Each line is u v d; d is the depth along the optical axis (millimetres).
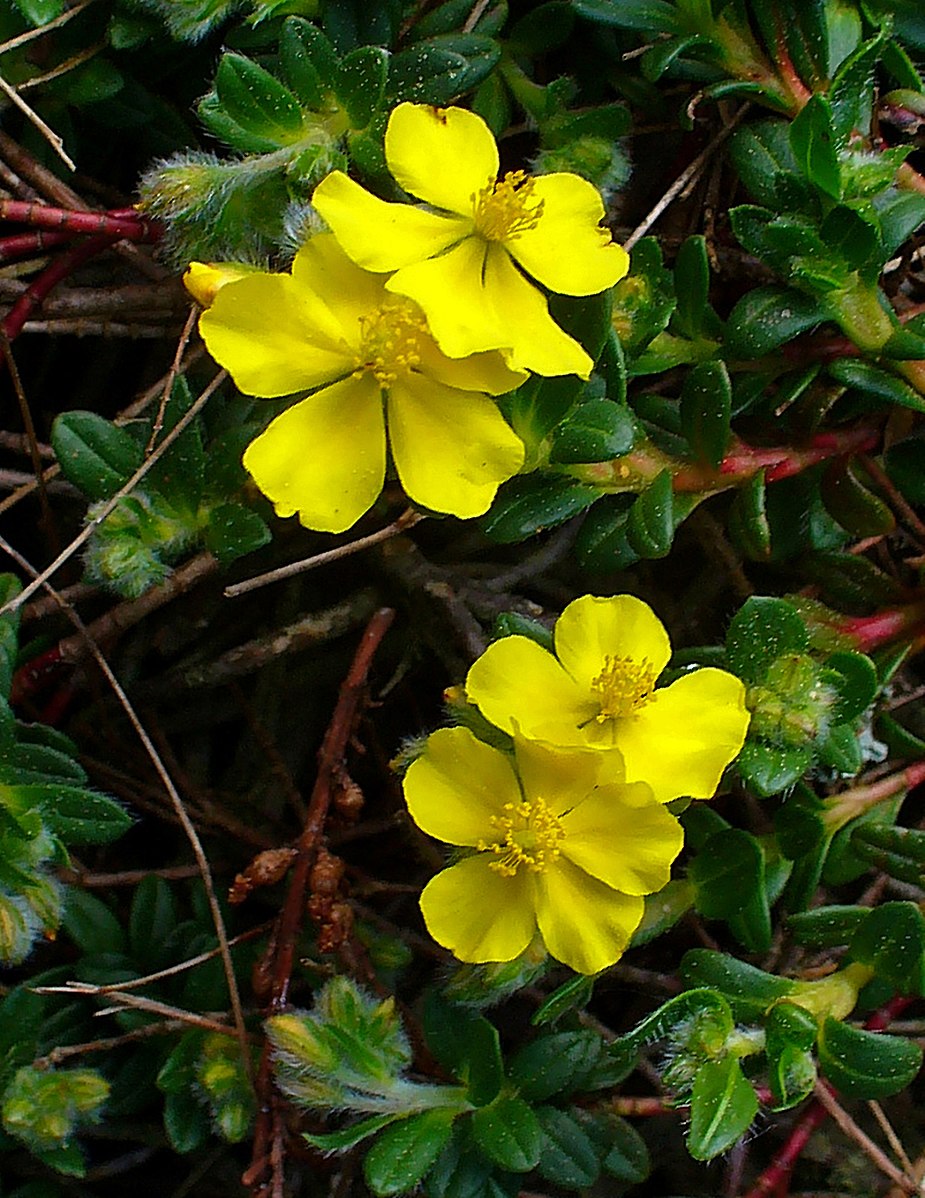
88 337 310
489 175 275
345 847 307
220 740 311
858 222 274
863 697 279
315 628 300
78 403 311
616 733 276
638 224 302
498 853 273
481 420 271
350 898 297
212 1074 285
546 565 303
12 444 301
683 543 305
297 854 289
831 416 292
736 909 281
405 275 267
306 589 306
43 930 284
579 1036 286
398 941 295
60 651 292
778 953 302
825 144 273
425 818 274
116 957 293
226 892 298
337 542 299
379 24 284
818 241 277
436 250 271
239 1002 285
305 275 269
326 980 288
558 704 276
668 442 288
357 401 271
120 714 304
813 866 285
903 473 288
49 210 284
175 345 302
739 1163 300
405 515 285
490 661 275
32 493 306
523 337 271
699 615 306
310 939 295
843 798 288
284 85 286
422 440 271
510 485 280
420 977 303
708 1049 275
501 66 292
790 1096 276
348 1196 296
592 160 290
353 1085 278
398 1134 278
